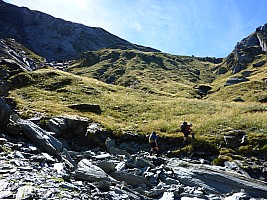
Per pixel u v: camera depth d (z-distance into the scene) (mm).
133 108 47031
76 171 14250
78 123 30531
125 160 21188
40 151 17125
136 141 30469
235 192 16859
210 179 18031
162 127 33938
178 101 55375
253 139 27438
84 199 10164
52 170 13406
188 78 185000
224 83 139375
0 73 59344
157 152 28047
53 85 59312
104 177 14414
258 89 114000
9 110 19719
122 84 143500
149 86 123562
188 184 17781
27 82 58812
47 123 29531
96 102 49281
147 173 18266
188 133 28906
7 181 9922
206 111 44344
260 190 17375
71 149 27922
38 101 44844
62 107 40594
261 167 22406
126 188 14430
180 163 21125
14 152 15023
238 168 22250
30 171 12039
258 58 199625
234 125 32062
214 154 26562
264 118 33875
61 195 9742
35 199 8891
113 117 41000
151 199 14305
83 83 64312
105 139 30031
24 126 19656
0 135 17781
